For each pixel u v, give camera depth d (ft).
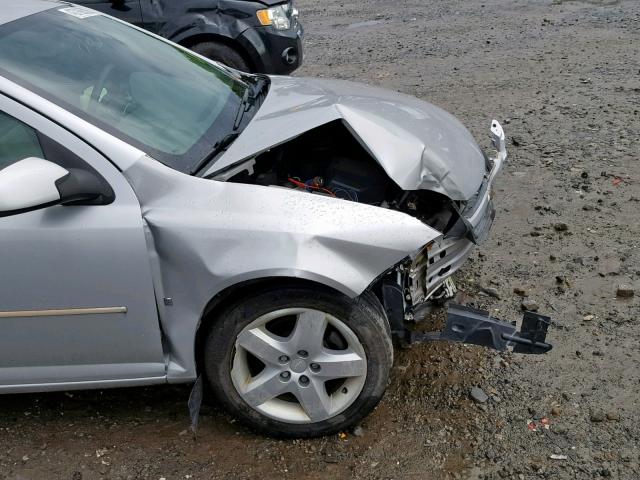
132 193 8.54
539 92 22.67
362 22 36.06
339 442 9.50
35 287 8.63
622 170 16.48
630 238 13.67
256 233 8.38
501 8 36.04
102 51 10.50
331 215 8.55
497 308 12.01
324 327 8.86
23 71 9.09
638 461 8.81
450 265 9.95
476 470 8.89
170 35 21.16
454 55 28.09
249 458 9.34
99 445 9.71
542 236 14.05
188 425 9.98
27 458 9.55
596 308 11.80
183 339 8.96
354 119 10.04
